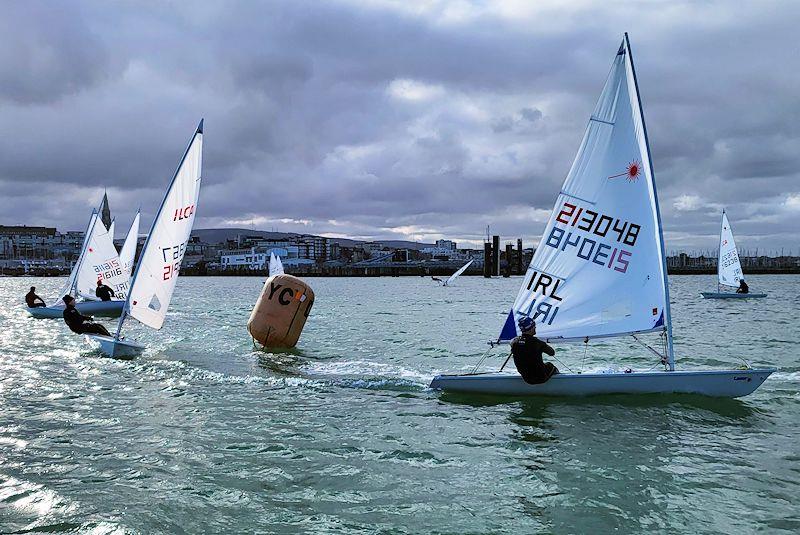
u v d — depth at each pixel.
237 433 10.80
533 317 13.62
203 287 124.25
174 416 11.95
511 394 13.38
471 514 7.39
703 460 9.23
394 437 10.56
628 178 12.79
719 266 57.84
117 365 17.70
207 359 18.98
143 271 18.97
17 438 10.40
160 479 8.52
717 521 7.13
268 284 21.72
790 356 19.47
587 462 9.20
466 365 18.41
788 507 7.51
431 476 8.68
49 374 16.25
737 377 12.58
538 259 13.59
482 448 9.93
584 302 13.23
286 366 17.83
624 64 12.73
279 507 7.59
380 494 8.02
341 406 12.81
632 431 10.73
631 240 12.85
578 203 13.23
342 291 100.38
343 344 23.69
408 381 15.23
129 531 6.88
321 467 9.05
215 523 7.11
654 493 7.98
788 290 87.62
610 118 12.88
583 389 13.00
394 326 32.28
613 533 6.86
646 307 12.88
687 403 12.53
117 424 11.34
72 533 6.83
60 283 158.75
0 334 25.72
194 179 19.19
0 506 7.57
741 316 37.03
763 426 11.01
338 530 6.95
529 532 6.88
